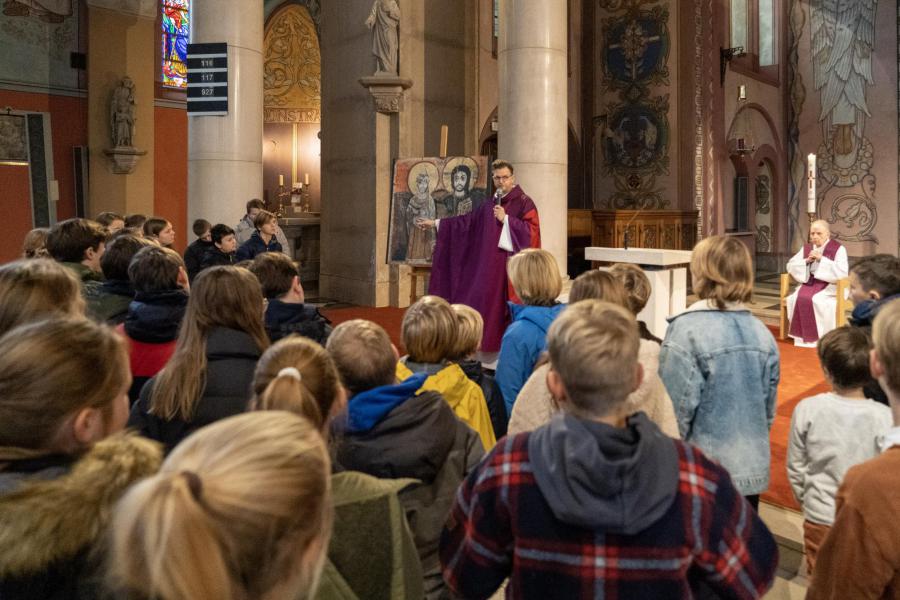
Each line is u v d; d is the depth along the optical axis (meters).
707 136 15.77
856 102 18.81
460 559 1.55
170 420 2.23
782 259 19.67
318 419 1.53
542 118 8.29
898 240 18.39
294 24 16.81
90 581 1.01
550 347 1.55
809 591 1.63
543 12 8.26
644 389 2.34
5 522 1.03
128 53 13.75
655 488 1.36
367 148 11.08
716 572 1.40
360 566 1.44
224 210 8.23
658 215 14.05
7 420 1.25
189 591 0.73
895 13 18.17
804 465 2.90
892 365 1.58
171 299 2.93
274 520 0.82
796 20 19.62
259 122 8.47
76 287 2.21
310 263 12.27
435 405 2.17
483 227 5.80
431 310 2.69
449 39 11.75
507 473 1.47
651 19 15.77
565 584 1.38
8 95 12.47
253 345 2.33
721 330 2.66
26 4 12.54
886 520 1.48
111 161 13.60
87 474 1.10
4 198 12.52
